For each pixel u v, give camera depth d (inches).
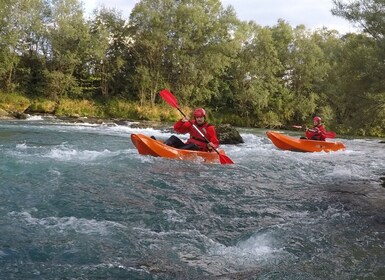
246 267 118.7
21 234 134.4
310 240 144.6
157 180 229.6
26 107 1037.8
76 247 126.3
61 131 586.9
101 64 1256.2
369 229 161.2
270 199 203.3
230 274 113.3
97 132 608.7
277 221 166.9
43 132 546.6
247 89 1449.3
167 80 1326.3
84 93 1229.7
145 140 303.4
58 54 1135.6
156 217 162.4
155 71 1288.1
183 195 199.9
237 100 1460.4
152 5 1254.3
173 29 1250.0
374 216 180.9
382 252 135.0
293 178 264.8
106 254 122.6
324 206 195.3
